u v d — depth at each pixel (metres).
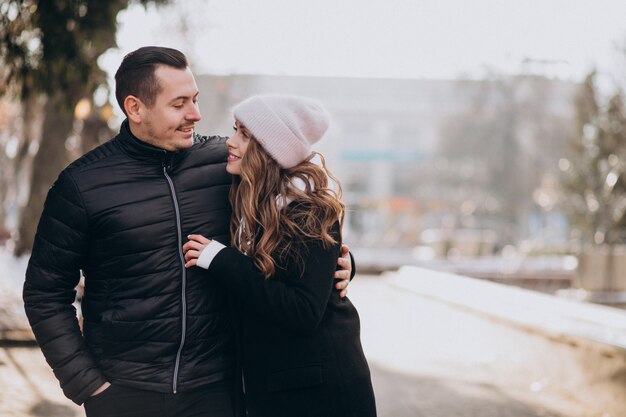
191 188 2.76
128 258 2.67
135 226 2.66
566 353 6.35
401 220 46.38
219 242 2.73
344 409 2.58
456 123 44.75
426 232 40.34
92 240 2.68
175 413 2.72
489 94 41.72
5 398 5.46
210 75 20.19
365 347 8.64
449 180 45.44
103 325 2.67
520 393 6.43
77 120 16.34
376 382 6.83
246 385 2.65
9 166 32.56
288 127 2.58
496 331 7.68
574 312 7.50
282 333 2.58
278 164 2.61
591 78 22.05
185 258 2.70
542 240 29.48
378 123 61.88
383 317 11.11
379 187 63.22
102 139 13.02
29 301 2.66
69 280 2.70
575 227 23.12
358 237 37.12
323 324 2.61
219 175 2.83
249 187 2.59
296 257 2.52
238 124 2.66
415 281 12.70
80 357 2.65
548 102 41.22
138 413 2.70
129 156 2.71
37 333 2.66
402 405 6.00
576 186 22.19
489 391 6.52
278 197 2.58
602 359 5.85
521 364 7.06
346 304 2.68
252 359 2.62
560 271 19.19
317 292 2.51
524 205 42.22
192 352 2.72
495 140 42.50
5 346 7.31
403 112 61.94
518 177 42.03
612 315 7.31
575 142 22.38
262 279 2.53
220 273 2.59
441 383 6.81
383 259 22.58
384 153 50.34
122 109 2.70
